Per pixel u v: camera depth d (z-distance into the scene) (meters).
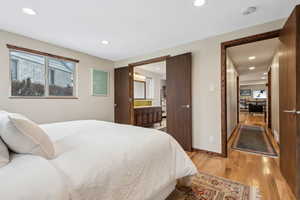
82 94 3.55
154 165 1.18
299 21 1.41
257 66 5.15
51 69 3.07
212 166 2.17
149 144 1.23
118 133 1.44
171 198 1.45
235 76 5.25
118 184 0.87
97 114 3.88
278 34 2.10
